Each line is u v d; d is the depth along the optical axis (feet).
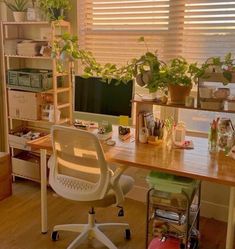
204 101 7.47
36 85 10.55
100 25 10.68
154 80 7.81
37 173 11.19
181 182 6.92
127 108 8.57
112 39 10.57
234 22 8.90
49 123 10.91
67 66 10.71
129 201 10.57
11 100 11.16
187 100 7.66
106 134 8.56
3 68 11.33
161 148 7.96
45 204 8.63
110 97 8.75
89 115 9.15
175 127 8.22
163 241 7.41
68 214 9.75
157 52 9.42
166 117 9.93
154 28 9.93
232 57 9.07
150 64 7.81
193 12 9.30
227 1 8.86
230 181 6.18
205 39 9.32
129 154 7.52
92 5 10.64
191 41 9.51
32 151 11.61
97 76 8.82
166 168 6.76
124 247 8.27
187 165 6.93
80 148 7.00
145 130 8.22
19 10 10.67
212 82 7.39
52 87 10.77
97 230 8.18
